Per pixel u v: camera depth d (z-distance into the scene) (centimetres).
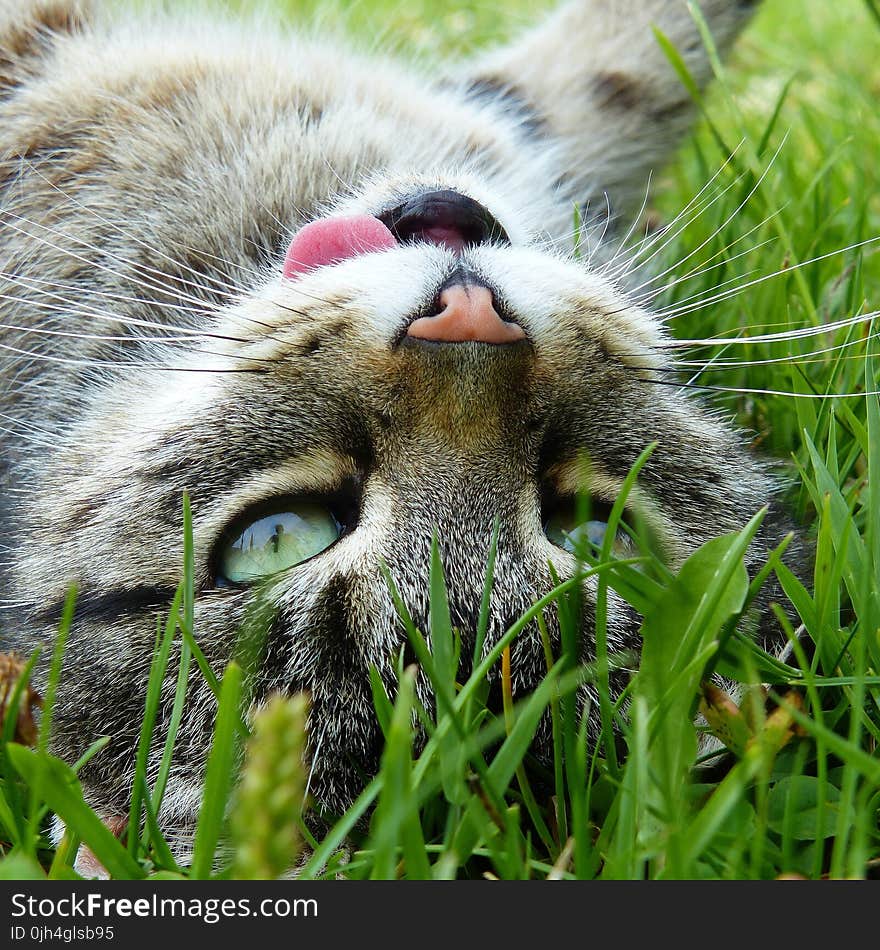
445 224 26
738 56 46
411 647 23
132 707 24
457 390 23
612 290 25
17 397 29
